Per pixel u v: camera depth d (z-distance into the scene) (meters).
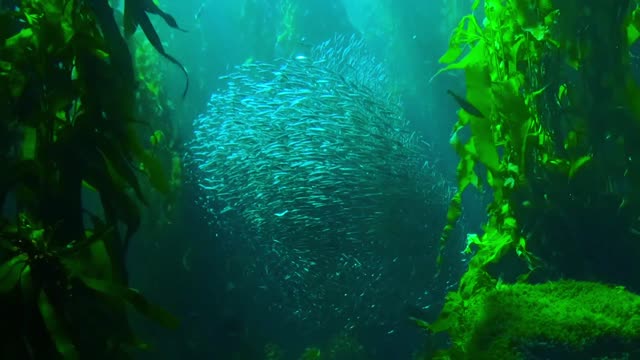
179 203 6.71
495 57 3.22
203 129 7.99
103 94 2.78
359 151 7.70
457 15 9.06
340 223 7.58
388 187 7.58
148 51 6.39
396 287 7.58
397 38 9.94
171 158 6.59
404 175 7.69
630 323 2.47
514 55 3.14
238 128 7.92
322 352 7.42
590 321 2.49
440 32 9.58
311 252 7.66
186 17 8.98
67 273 2.54
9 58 2.77
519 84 3.14
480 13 8.72
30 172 2.67
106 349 2.63
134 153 2.86
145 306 2.59
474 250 7.41
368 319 7.64
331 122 7.77
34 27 2.82
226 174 7.75
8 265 2.52
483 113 3.18
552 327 2.49
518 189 3.14
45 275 2.53
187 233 6.95
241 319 7.27
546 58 3.10
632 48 4.02
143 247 6.42
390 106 8.67
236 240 7.75
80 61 2.79
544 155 3.13
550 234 3.13
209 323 7.03
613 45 3.00
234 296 7.53
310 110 7.86
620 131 3.01
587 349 2.39
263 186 7.70
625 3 3.00
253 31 10.48
